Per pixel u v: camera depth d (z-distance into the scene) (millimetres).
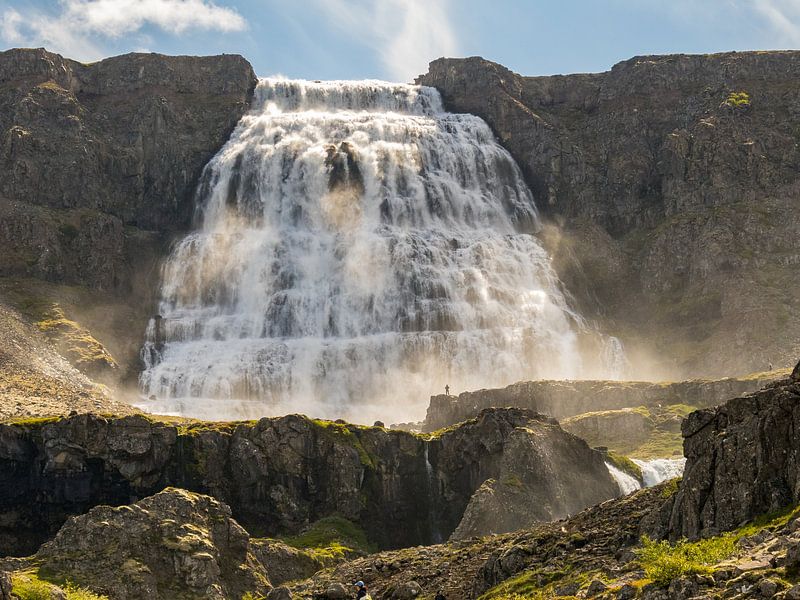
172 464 163000
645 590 69062
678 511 81125
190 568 110750
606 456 162250
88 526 112000
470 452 163875
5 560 109312
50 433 160000
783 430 77062
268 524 162375
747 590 63531
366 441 168125
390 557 111812
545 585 82750
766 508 76250
